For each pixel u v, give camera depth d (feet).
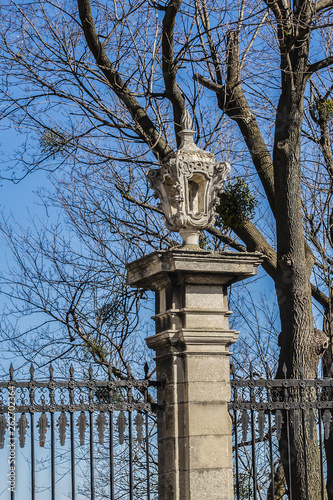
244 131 44.21
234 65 43.91
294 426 25.55
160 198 26.84
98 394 33.94
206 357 24.80
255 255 25.36
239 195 41.63
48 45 41.32
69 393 23.26
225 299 25.62
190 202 26.08
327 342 37.83
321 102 47.98
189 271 24.63
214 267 24.84
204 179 25.93
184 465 24.23
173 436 24.36
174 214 26.09
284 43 39.27
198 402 24.44
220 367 24.91
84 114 41.50
